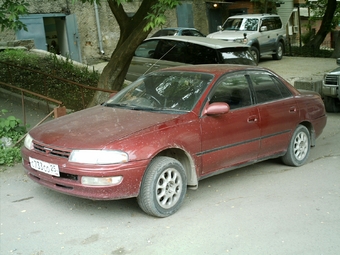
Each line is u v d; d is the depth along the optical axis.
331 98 10.72
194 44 11.71
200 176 5.21
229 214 4.91
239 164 5.71
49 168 4.63
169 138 4.78
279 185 5.86
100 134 4.67
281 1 24.48
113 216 4.84
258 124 5.80
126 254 4.04
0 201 5.24
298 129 6.56
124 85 12.45
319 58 20.16
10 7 7.93
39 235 4.41
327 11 22.20
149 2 9.12
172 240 4.30
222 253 4.04
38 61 13.84
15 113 9.20
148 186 4.61
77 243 4.25
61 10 18.11
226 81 5.66
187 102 5.30
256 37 17.53
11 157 6.47
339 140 8.26
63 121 5.28
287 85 6.53
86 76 12.95
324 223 4.66
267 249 4.11
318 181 6.00
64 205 5.13
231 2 24.64
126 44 9.22
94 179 4.38
